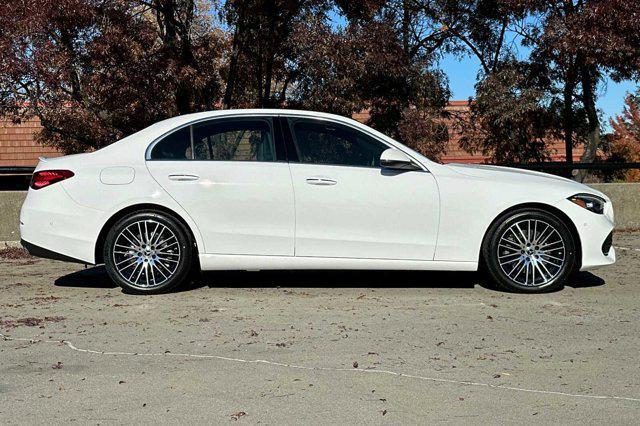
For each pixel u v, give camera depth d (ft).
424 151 45.42
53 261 30.60
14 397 14.34
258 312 20.92
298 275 26.50
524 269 23.29
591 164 39.42
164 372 15.75
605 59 41.52
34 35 35.45
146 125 39.83
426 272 27.02
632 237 36.86
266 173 23.08
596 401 14.12
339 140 23.61
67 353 17.11
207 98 44.14
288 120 23.76
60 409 13.74
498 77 46.42
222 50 44.80
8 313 20.92
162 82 38.91
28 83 36.29
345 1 41.19
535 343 17.83
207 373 15.67
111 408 13.78
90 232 23.03
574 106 49.08
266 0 40.11
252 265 23.15
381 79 43.86
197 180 22.99
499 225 23.09
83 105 38.17
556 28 42.68
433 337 18.35
